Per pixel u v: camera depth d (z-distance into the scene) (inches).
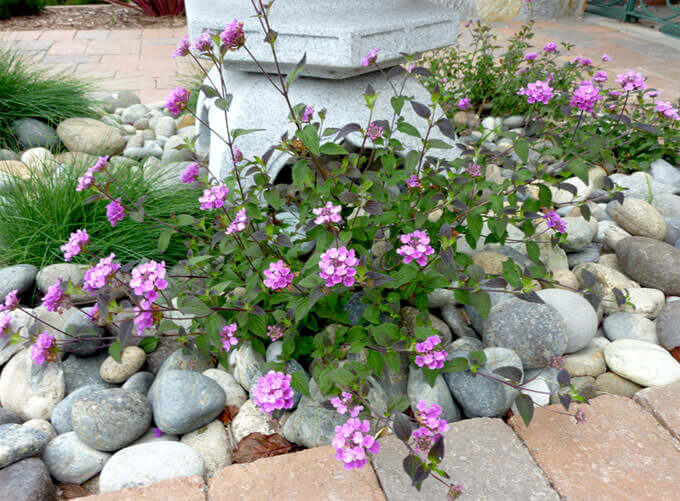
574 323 84.7
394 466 65.7
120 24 347.9
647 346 84.5
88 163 123.2
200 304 70.3
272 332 75.1
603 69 241.6
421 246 65.0
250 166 104.7
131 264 73.5
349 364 67.5
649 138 138.6
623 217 114.7
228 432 77.2
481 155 90.3
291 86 107.7
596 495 61.9
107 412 70.0
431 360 63.4
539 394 77.0
